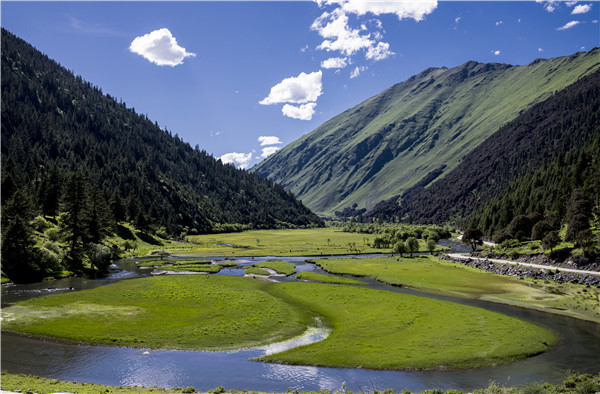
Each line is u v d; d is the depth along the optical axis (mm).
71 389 31562
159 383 38406
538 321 62156
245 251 176125
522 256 119688
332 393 35812
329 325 59219
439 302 72875
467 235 164750
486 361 44594
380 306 69750
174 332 53844
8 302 68438
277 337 52875
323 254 168250
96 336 51562
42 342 49062
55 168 150875
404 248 159250
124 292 78000
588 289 80938
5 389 30000
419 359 44844
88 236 115062
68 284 87812
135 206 199375
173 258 147125
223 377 40188
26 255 92500
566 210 147000
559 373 41562
